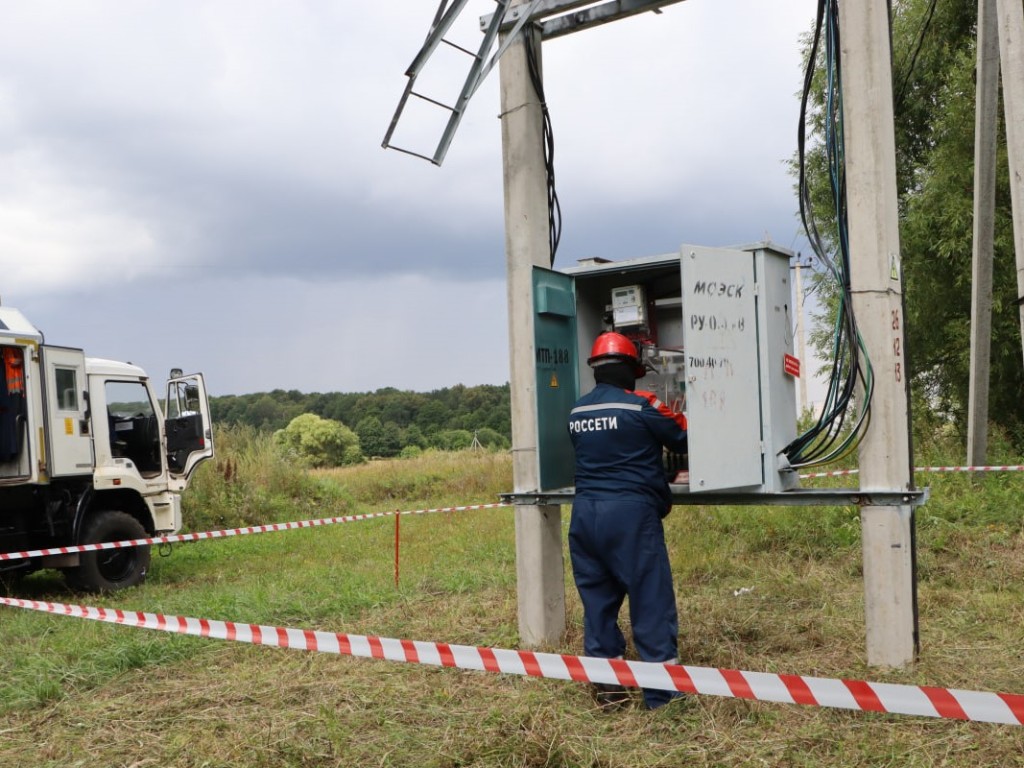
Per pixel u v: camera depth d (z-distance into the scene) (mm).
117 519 10547
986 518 9203
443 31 5309
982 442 10961
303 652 6184
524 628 6078
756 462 5355
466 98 5629
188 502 16016
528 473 6031
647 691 4691
